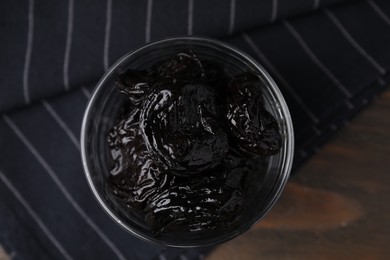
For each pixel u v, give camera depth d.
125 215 0.33
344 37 0.39
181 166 0.29
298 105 0.39
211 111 0.29
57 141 0.40
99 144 0.34
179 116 0.29
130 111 0.32
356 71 0.39
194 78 0.30
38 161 0.40
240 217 0.33
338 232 0.41
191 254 0.40
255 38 0.39
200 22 0.38
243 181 0.32
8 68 0.39
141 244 0.40
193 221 0.30
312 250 0.41
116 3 0.38
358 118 0.41
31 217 0.40
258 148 0.30
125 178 0.32
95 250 0.40
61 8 0.38
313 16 0.39
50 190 0.40
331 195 0.41
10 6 0.38
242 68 0.33
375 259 0.40
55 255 0.40
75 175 0.40
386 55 0.39
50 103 0.40
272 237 0.41
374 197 0.40
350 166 0.41
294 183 0.41
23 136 0.40
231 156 0.30
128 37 0.39
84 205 0.40
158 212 0.30
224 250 0.41
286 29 0.39
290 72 0.39
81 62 0.39
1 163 0.40
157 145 0.29
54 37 0.39
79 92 0.40
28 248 0.40
